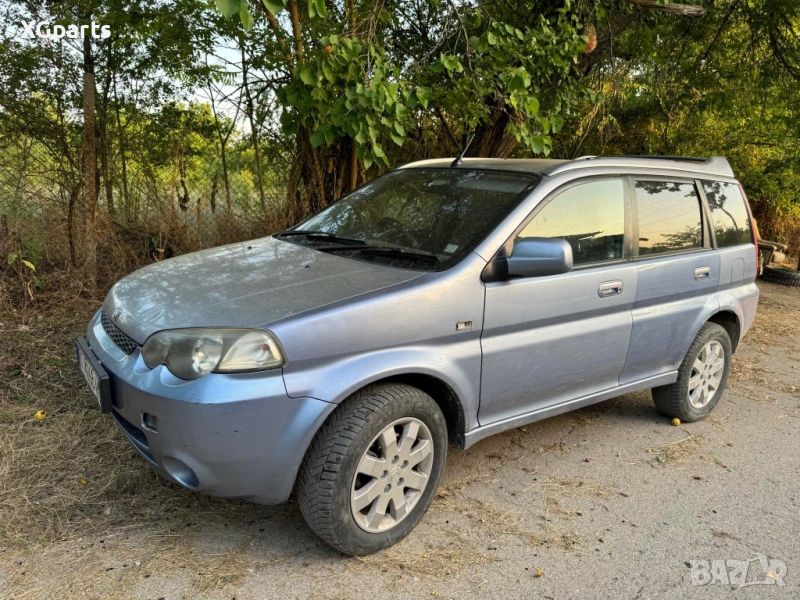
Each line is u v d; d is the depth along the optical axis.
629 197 3.79
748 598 2.68
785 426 4.55
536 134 5.40
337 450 2.58
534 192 3.30
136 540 2.78
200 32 5.66
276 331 2.46
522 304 3.13
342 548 2.69
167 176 6.12
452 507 3.23
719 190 4.52
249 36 5.60
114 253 5.58
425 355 2.82
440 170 3.89
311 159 6.16
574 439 4.14
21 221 5.30
